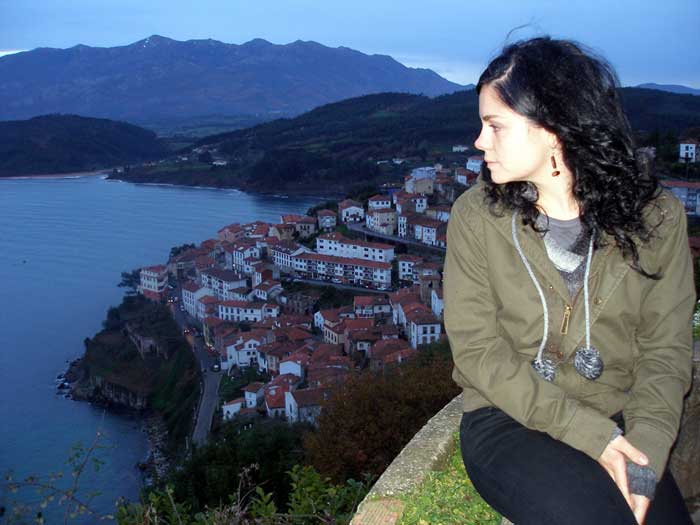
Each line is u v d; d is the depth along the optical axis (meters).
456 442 3.46
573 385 2.38
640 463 2.09
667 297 2.35
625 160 2.16
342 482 10.23
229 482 11.41
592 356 2.32
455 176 100.94
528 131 2.19
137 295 79.75
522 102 2.13
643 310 2.40
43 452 42.91
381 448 10.49
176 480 11.57
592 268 2.29
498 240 2.37
